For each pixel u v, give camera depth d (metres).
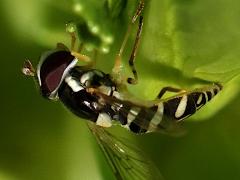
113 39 0.05
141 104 0.05
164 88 0.05
